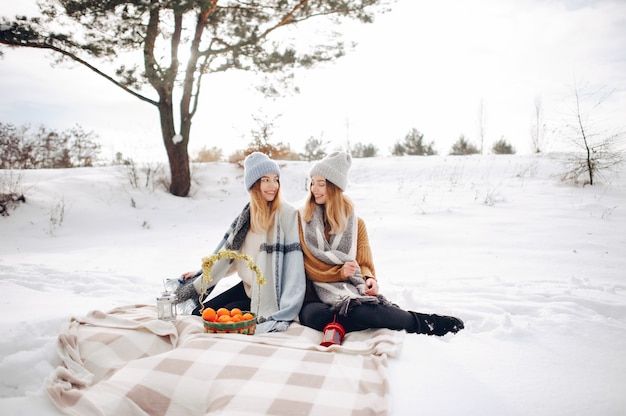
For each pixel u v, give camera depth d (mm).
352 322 3406
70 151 16766
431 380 2543
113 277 5312
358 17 12359
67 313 3557
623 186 9922
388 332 3240
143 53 11273
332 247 3783
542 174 12031
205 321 3170
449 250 6469
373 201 10469
